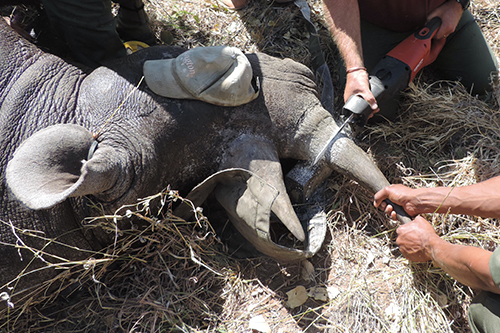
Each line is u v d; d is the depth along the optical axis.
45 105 2.35
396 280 2.61
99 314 2.51
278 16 3.95
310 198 2.89
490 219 2.76
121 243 2.52
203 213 2.84
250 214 2.38
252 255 2.73
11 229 2.16
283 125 2.67
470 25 3.32
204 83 2.39
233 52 2.43
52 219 2.24
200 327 2.48
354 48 2.77
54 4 2.70
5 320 2.41
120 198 2.30
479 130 3.11
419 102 3.27
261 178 2.35
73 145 2.12
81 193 2.03
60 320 2.48
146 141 2.35
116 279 2.63
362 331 2.44
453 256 2.25
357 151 2.68
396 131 3.28
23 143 2.03
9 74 2.38
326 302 2.55
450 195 2.43
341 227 2.85
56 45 3.11
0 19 2.50
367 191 2.91
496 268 1.97
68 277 2.47
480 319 2.12
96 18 2.78
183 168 2.52
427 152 3.17
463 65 3.38
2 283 2.21
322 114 2.76
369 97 2.58
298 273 2.67
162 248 2.55
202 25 3.93
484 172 2.94
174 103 2.43
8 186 1.94
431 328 2.41
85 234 2.38
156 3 4.06
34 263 2.26
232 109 2.53
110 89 2.43
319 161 2.73
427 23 2.92
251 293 2.60
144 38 3.61
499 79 3.38
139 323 2.45
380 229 2.83
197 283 2.59
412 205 2.50
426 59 2.97
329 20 2.88
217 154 2.56
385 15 3.24
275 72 2.75
